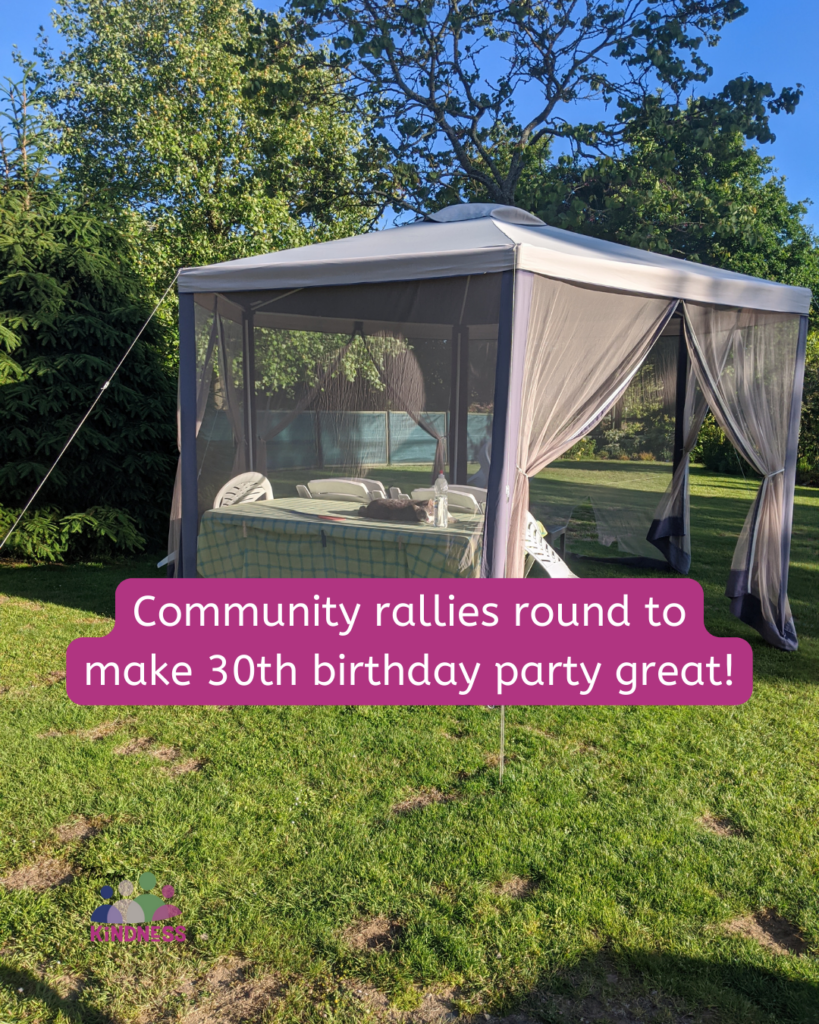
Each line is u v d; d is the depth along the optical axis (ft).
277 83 46.29
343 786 10.27
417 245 16.47
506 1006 6.48
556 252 13.93
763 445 17.22
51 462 23.38
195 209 46.93
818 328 80.33
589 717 12.87
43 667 14.42
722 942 7.29
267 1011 6.39
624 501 24.39
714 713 13.16
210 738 11.72
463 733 12.17
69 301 24.77
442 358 17.87
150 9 65.46
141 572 22.21
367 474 19.04
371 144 51.55
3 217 24.66
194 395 17.76
